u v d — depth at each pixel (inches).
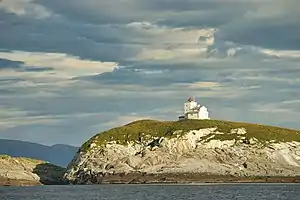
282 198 7470.5
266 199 7303.2
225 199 7401.6
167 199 7588.6
